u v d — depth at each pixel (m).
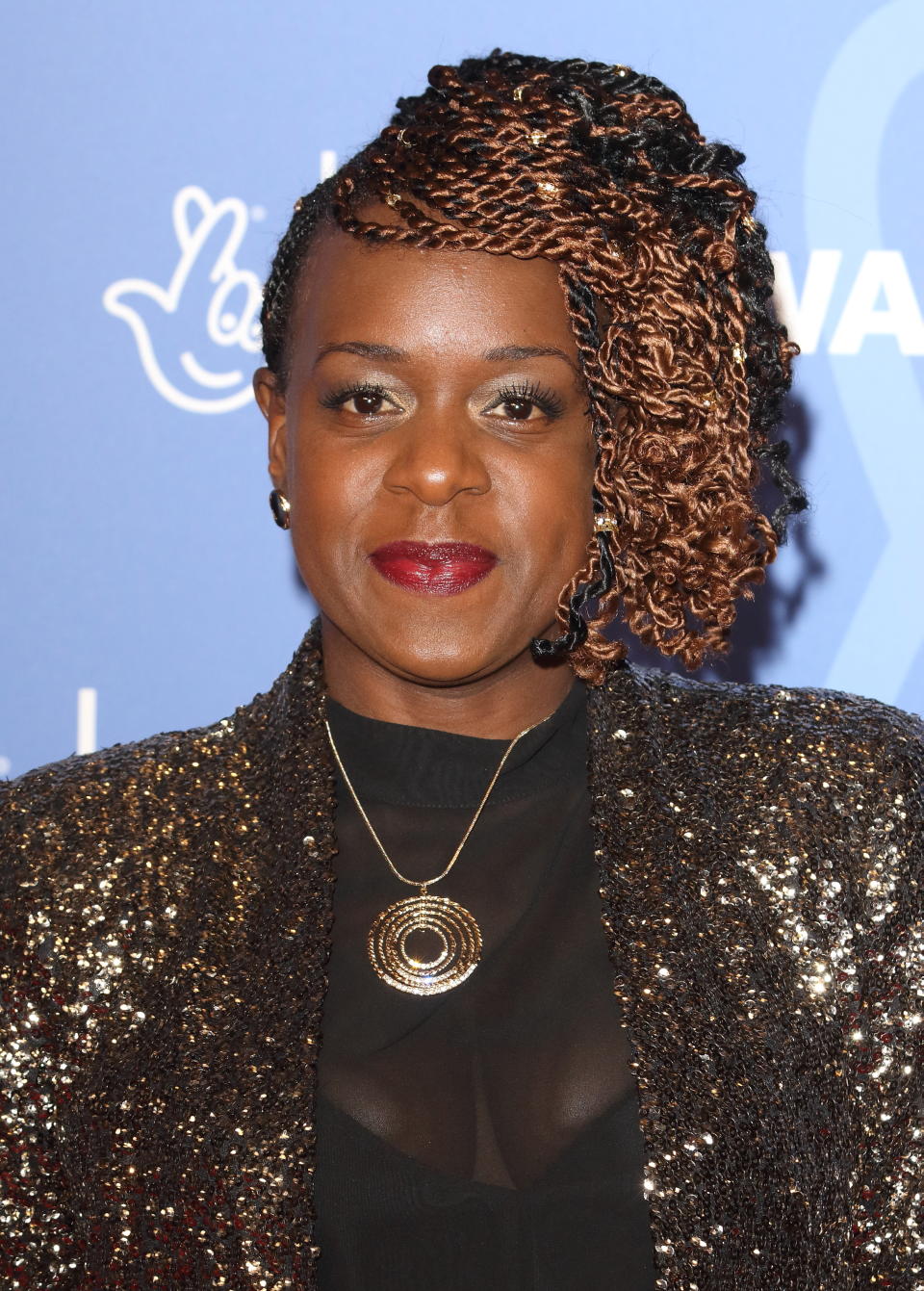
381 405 1.29
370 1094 1.32
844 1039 1.35
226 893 1.38
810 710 1.50
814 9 2.29
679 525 1.39
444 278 1.26
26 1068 1.34
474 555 1.29
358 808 1.45
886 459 2.32
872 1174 1.35
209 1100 1.30
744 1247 1.30
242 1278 1.26
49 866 1.38
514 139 1.27
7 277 2.30
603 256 1.27
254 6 2.30
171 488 2.34
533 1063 1.33
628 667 1.55
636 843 1.40
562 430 1.30
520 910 1.40
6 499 2.31
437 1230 1.30
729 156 1.42
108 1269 1.31
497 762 1.44
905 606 2.33
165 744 1.49
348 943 1.39
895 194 2.30
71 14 2.29
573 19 2.29
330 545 1.31
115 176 2.31
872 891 1.39
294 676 1.48
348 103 2.31
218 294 2.33
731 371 1.38
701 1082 1.31
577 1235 1.30
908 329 2.31
